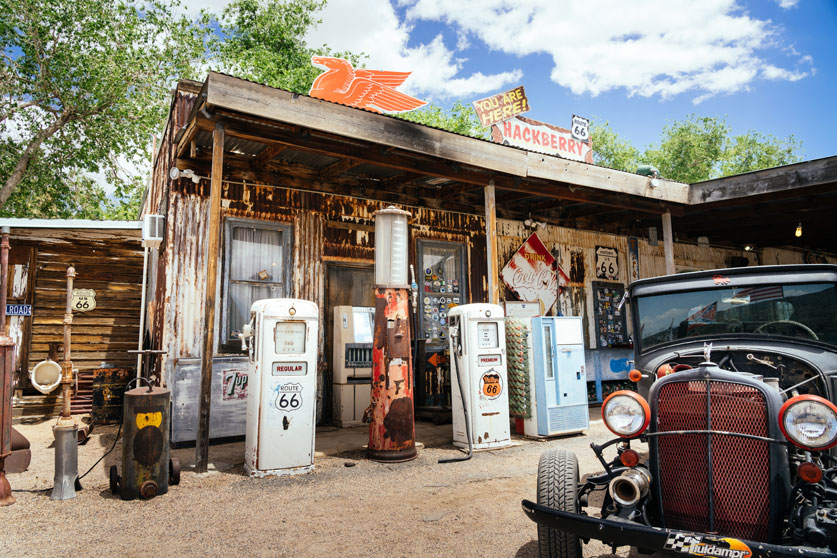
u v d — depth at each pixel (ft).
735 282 13.35
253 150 26.45
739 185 31.58
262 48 79.10
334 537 13.03
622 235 42.93
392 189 32.32
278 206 28.30
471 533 13.29
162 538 12.96
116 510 15.02
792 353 11.93
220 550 12.23
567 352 26.02
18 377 29.78
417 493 16.76
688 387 9.93
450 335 23.93
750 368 12.21
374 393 21.50
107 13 59.00
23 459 19.16
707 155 119.24
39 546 12.45
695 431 9.53
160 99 61.62
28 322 30.37
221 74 19.11
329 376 29.17
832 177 28.27
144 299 29.60
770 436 9.09
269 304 19.19
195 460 20.26
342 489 17.20
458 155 25.21
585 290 40.19
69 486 16.08
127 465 16.10
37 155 58.49
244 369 25.71
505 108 34.50
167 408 16.79
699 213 38.52
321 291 29.12
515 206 37.47
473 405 22.84
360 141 23.43
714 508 9.33
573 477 11.02
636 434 10.12
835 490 8.95
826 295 12.12
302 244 28.78
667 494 9.86
